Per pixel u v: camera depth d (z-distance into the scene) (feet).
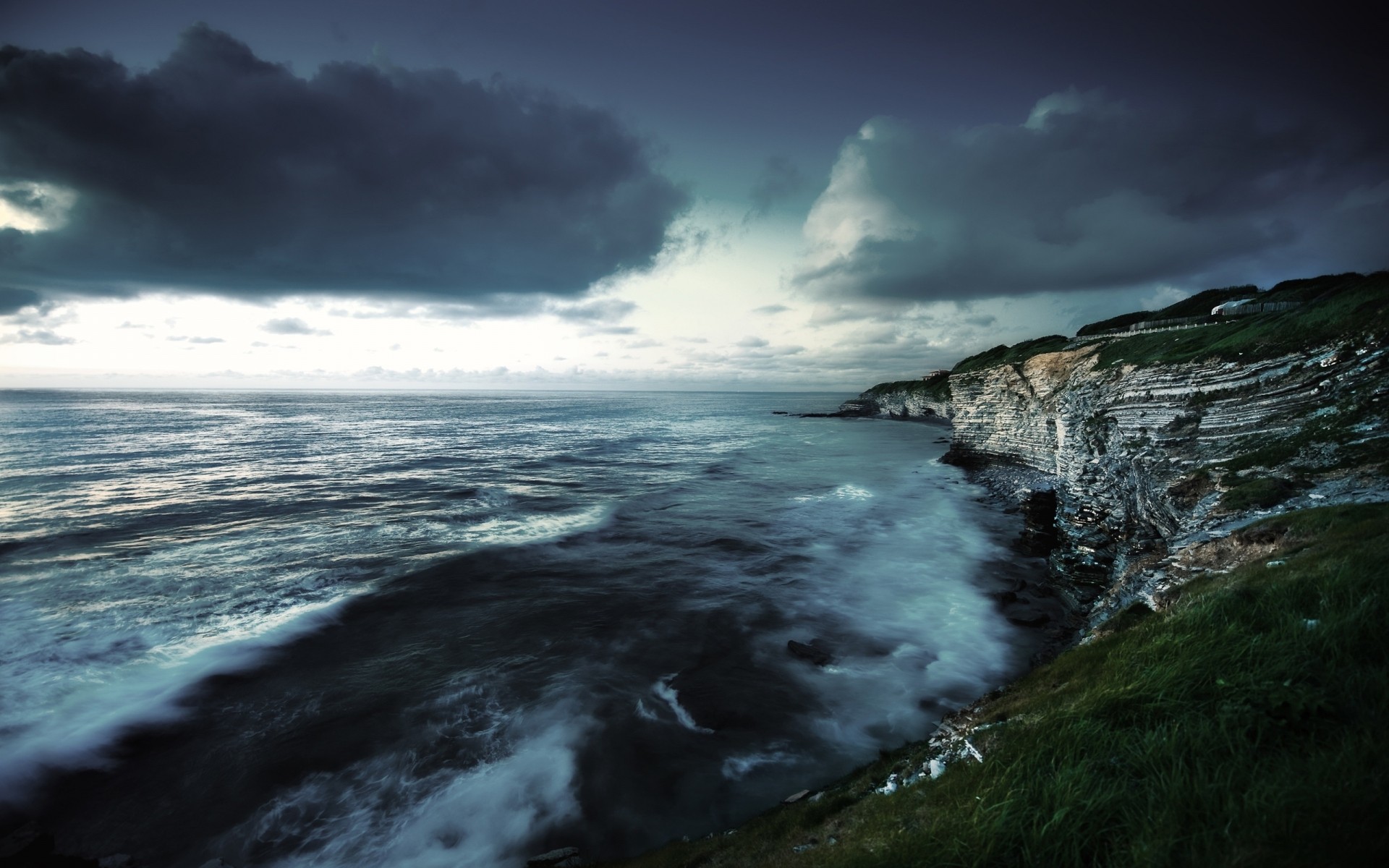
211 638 58.39
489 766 40.37
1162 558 48.73
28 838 34.14
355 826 35.14
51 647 55.06
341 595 70.08
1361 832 10.54
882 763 37.19
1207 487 59.26
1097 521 83.92
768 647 59.26
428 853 33.27
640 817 35.81
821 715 46.96
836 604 71.26
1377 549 24.70
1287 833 11.17
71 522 98.78
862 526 110.32
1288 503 44.98
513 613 66.90
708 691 50.60
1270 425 64.69
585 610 68.28
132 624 60.64
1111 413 96.63
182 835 34.53
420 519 108.17
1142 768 15.40
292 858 32.91
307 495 126.72
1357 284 74.95
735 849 26.99
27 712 45.19
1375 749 12.76
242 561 81.82
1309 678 16.93
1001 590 75.77
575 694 49.47
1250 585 26.45
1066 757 16.97
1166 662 21.11
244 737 43.45
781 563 87.61
